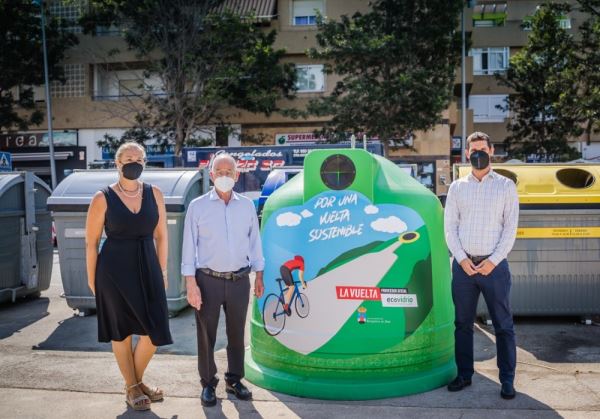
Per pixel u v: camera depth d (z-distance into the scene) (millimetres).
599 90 21109
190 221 4188
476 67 36438
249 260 4344
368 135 21875
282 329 4492
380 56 21078
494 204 4227
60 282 9641
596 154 34312
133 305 3992
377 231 4363
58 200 6828
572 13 34094
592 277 6105
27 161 29578
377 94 20562
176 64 24375
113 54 26375
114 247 4016
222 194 4188
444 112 25531
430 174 25656
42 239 8219
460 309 4367
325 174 4531
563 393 4270
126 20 24406
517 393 4277
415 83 20297
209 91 23281
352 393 4203
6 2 25000
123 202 4000
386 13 22031
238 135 27422
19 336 6223
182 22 23688
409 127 21469
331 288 4336
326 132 23078
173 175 6926
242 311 4234
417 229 4445
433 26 21094
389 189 4559
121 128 28672
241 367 4348
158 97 26344
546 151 30734
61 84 29109
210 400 4152
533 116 31438
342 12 27688
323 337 4320
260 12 27109
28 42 25547
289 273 4484
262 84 24344
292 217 4598
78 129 29156
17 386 4602
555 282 6133
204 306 4156
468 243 4285
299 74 27781
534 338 5805
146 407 4090
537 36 28000
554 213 6035
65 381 4707
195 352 5566
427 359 4414
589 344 5594
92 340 6035
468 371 4391
